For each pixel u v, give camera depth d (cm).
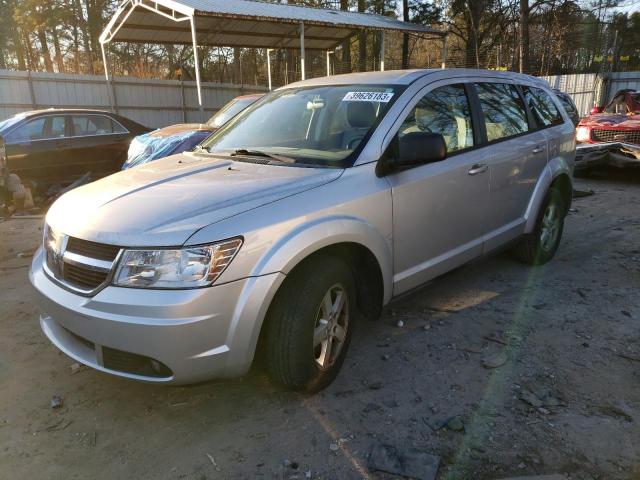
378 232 314
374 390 305
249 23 1769
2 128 941
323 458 250
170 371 247
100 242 254
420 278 358
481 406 287
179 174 325
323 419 280
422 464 243
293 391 297
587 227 659
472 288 455
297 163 327
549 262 521
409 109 350
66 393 311
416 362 335
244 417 284
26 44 3681
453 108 387
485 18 3109
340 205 294
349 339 318
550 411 280
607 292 441
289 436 267
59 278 275
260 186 288
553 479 232
